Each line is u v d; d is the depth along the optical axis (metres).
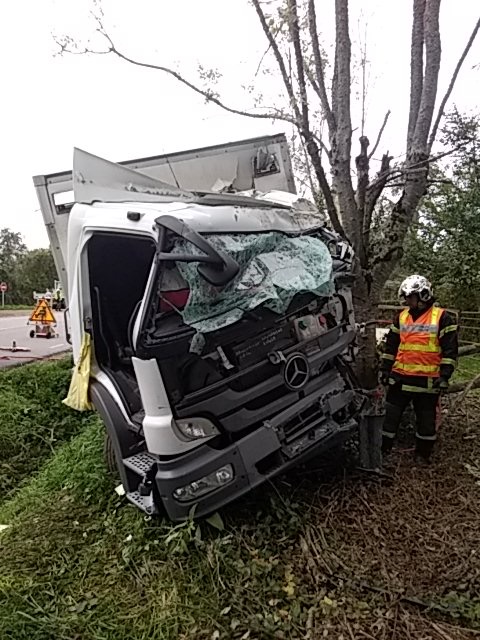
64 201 6.05
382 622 2.95
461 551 3.50
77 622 3.21
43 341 14.56
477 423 5.56
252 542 3.66
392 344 4.82
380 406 4.48
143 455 4.27
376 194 5.29
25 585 3.65
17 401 7.46
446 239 10.71
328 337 4.07
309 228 4.24
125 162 5.86
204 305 3.47
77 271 4.52
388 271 5.37
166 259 3.39
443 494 4.18
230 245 3.63
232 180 6.21
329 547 3.60
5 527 4.68
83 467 5.23
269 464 3.83
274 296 3.56
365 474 4.41
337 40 5.04
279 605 3.15
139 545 3.87
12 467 6.43
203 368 3.62
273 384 3.78
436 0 5.08
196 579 3.42
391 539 3.67
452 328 4.54
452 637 2.83
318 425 3.98
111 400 4.46
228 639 2.95
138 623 3.17
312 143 5.09
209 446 3.65
